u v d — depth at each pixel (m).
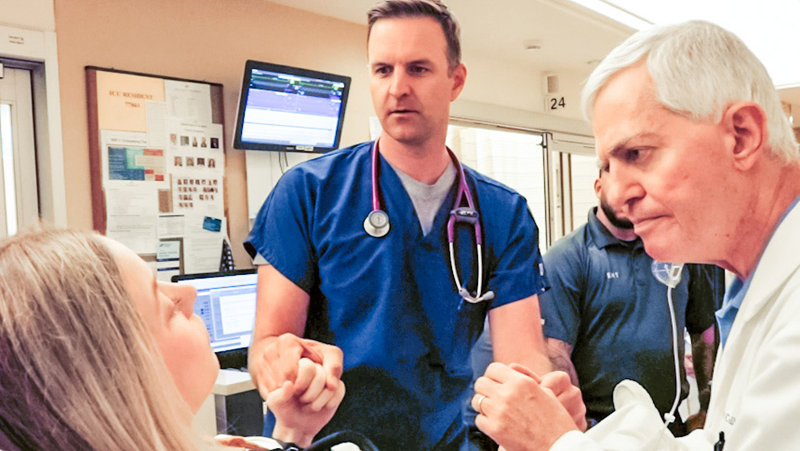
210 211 3.34
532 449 0.93
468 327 1.42
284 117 3.48
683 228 0.85
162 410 0.62
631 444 1.08
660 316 2.07
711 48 0.81
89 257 0.61
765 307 0.86
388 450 1.35
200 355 0.72
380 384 1.34
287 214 1.38
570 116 5.74
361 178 1.42
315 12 3.76
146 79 3.10
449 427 1.38
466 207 1.45
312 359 1.11
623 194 0.87
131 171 3.07
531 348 1.42
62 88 2.86
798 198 0.85
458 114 4.66
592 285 2.09
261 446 0.99
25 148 2.86
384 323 1.34
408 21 1.32
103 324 0.59
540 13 3.85
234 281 3.16
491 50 4.74
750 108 0.80
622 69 0.85
